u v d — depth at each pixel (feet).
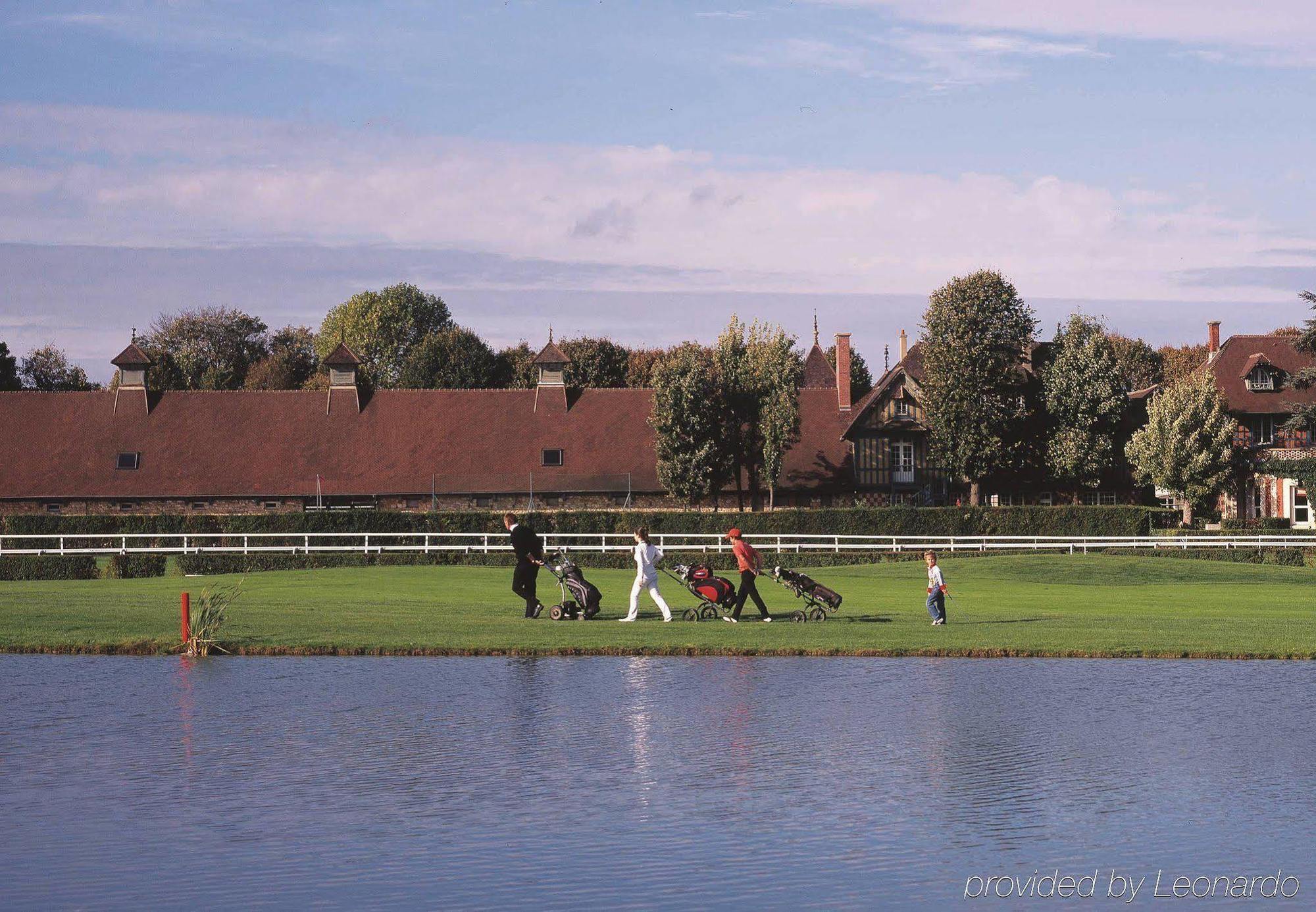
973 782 49.44
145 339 453.58
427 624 93.81
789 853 41.04
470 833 42.96
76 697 66.64
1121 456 250.78
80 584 146.72
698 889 37.76
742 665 77.20
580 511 212.02
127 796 47.34
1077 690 68.80
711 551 193.36
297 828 43.55
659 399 229.86
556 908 36.22
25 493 233.76
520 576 97.96
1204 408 234.17
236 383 441.68
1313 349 224.33
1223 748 55.11
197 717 61.62
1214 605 120.26
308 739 56.75
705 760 52.90
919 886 38.19
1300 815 45.27
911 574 169.37
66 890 37.63
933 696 67.21
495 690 68.69
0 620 95.20
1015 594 137.18
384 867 39.55
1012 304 234.17
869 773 50.83
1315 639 86.63
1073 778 50.08
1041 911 36.11
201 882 38.22
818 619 97.81
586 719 61.05
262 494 234.79
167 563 181.47
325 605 111.14
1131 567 173.17
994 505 233.96
